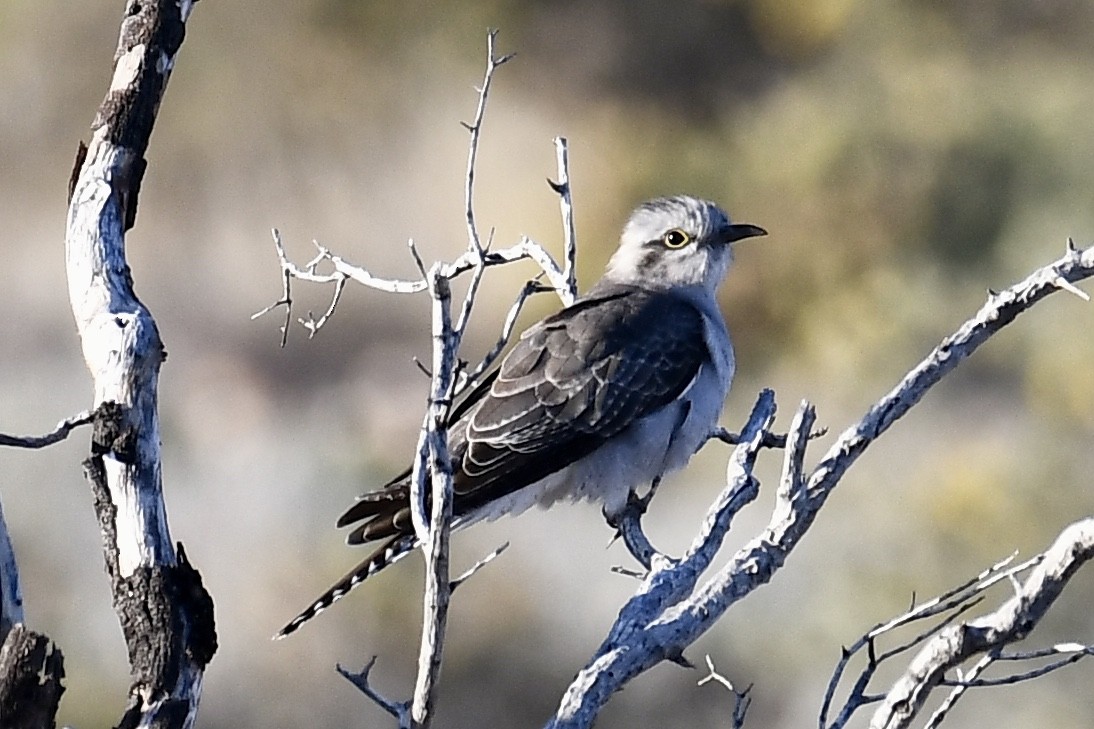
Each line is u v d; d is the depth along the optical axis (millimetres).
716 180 19984
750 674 14898
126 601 5629
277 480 17797
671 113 21906
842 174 19688
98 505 5770
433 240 21359
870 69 20891
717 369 9281
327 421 19422
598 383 8898
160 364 5918
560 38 22234
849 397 18344
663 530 16594
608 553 16172
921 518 15930
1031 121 19906
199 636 5625
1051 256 19219
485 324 19266
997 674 14102
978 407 18078
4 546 5621
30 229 21797
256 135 21969
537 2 22141
